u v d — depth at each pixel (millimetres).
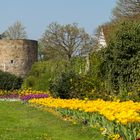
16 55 79625
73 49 89500
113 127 14680
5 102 42312
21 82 53875
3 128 20047
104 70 30109
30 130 19156
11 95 48969
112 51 28672
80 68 40281
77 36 89500
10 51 79562
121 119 13156
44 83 47375
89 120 18750
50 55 90562
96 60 32969
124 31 27859
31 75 53562
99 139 15406
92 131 17156
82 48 89250
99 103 18906
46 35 91125
